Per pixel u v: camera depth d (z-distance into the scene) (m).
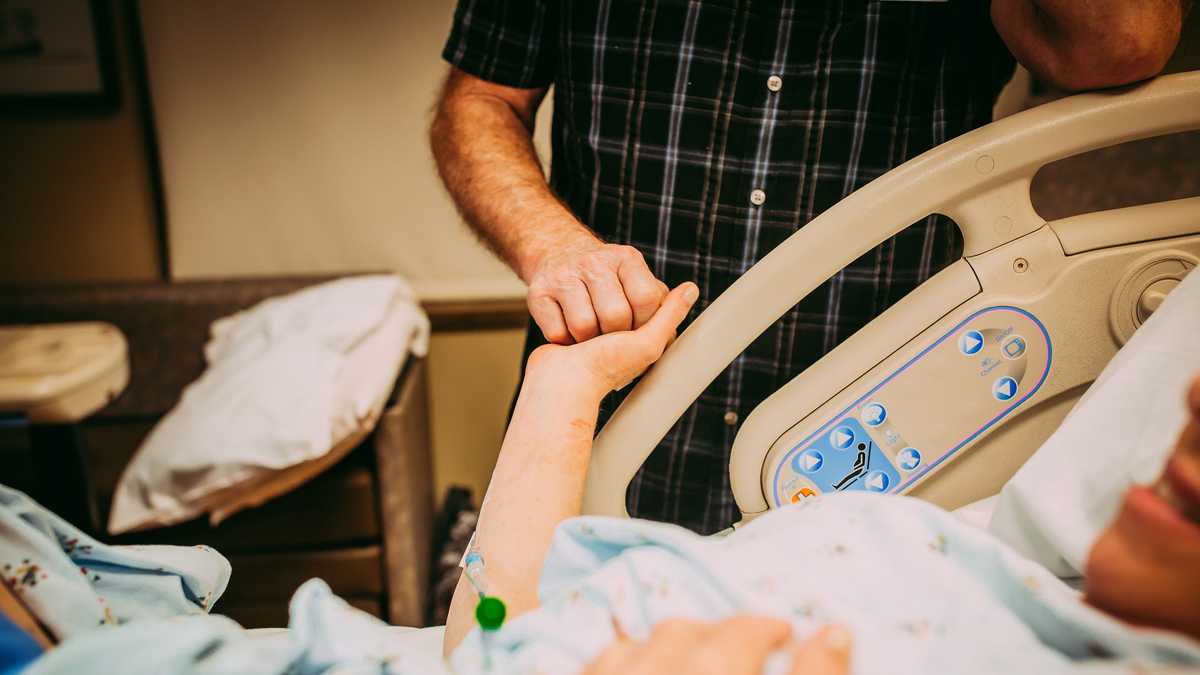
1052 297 0.58
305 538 1.64
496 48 0.93
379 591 1.69
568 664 0.41
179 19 1.99
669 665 0.36
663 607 0.42
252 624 1.67
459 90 0.99
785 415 0.62
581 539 0.48
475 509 2.11
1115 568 0.38
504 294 2.22
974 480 0.63
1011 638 0.38
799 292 0.60
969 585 0.41
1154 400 0.48
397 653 0.43
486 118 0.95
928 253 0.85
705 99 0.82
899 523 0.46
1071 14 0.57
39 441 1.46
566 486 0.53
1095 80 0.58
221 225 2.13
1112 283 0.58
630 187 0.87
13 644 0.39
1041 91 1.54
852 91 0.80
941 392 0.60
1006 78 0.86
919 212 0.59
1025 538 0.51
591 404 0.56
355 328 1.69
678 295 0.60
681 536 0.46
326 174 2.11
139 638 0.39
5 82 1.99
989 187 0.58
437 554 2.04
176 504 1.54
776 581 0.43
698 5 0.80
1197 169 0.93
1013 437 0.62
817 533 0.47
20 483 1.80
